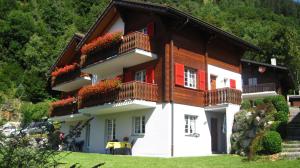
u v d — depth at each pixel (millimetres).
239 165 13461
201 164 14242
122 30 24797
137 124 22000
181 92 20859
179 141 20094
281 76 37594
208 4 104000
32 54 55969
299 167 11844
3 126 4820
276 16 97375
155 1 87375
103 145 24594
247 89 37344
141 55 21000
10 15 63812
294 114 21000
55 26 66812
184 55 21594
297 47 56062
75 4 76688
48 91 51469
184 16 20312
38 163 4629
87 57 25875
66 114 29703
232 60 25531
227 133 20375
